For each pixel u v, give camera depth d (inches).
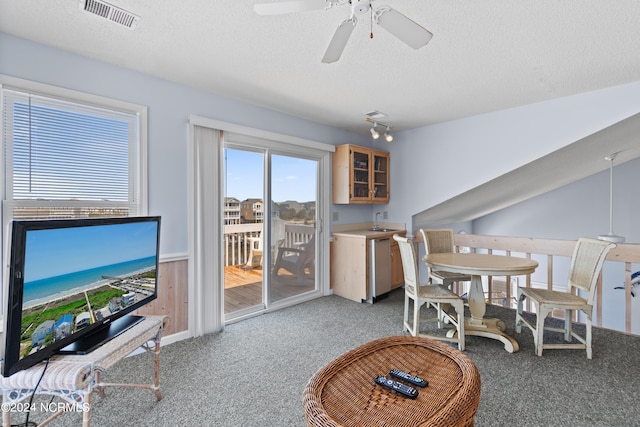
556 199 218.5
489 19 67.6
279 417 66.7
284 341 104.9
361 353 59.9
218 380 81.0
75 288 59.4
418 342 64.9
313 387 48.1
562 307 92.2
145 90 97.3
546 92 113.7
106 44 79.4
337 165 162.9
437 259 110.1
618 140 132.1
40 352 52.1
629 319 109.7
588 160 155.7
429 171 162.9
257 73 97.2
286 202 143.8
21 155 75.8
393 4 62.5
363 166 166.1
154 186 99.3
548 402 70.9
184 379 81.4
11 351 48.0
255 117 127.8
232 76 99.6
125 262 73.4
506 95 117.0
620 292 189.3
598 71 95.0
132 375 83.4
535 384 78.2
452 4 62.4
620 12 64.3
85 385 51.0
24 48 76.2
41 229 52.2
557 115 120.7
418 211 168.4
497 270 94.7
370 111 137.1
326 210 160.7
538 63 89.6
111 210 90.8
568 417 65.7
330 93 114.8
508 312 134.4
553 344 96.5
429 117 146.9
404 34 53.2
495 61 88.3
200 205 108.5
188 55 85.5
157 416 67.0
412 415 42.3
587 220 206.2
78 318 60.1
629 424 63.5
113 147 91.3
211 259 111.7
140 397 73.6
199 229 108.3
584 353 95.0
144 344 73.6
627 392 74.3
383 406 44.5
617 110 107.9
